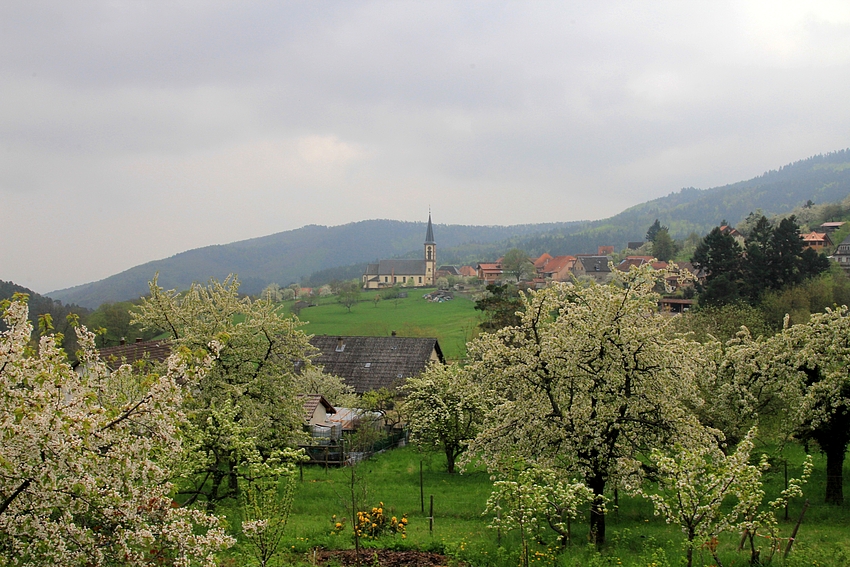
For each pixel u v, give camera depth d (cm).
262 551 1387
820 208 16012
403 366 5328
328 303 14912
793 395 2545
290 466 1547
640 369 2016
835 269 7944
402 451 3775
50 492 872
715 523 1500
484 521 2130
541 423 2011
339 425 3719
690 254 14712
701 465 1454
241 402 2459
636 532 2020
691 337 4209
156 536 950
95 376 1068
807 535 1966
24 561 888
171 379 959
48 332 986
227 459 1794
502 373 2089
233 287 2775
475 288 16200
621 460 1844
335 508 2241
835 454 2469
